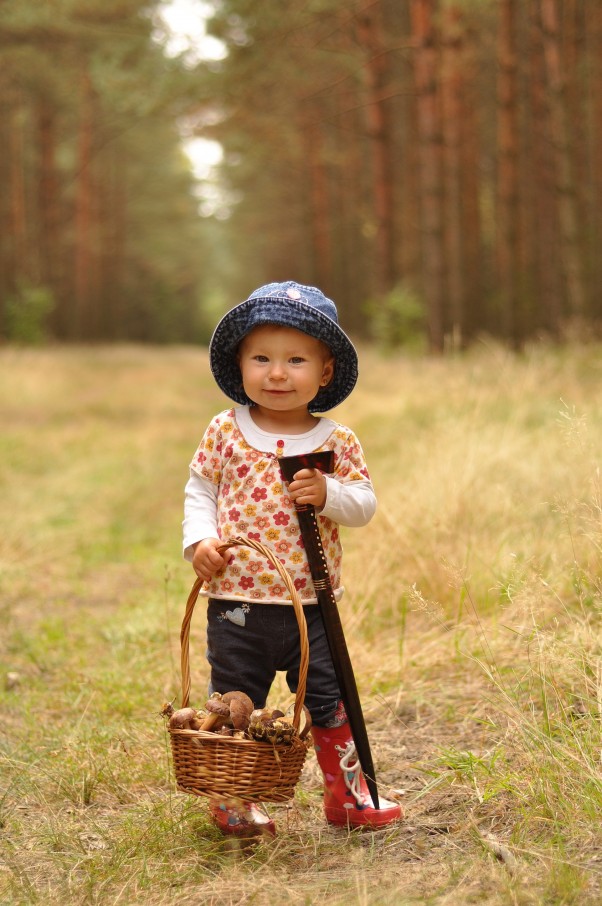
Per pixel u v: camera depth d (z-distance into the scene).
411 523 4.55
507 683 3.24
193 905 2.09
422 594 4.07
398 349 17.73
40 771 2.94
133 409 14.20
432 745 3.04
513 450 5.28
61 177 34.16
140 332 55.91
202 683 3.74
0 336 26.19
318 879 2.19
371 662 3.66
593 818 2.26
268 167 35.56
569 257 13.41
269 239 45.47
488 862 2.18
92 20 17.33
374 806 2.52
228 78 15.86
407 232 25.78
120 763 2.96
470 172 22.31
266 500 2.45
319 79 19.50
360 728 2.43
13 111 28.09
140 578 5.68
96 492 8.07
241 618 2.44
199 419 12.98
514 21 17.25
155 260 49.62
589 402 6.63
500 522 4.42
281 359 2.45
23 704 3.61
